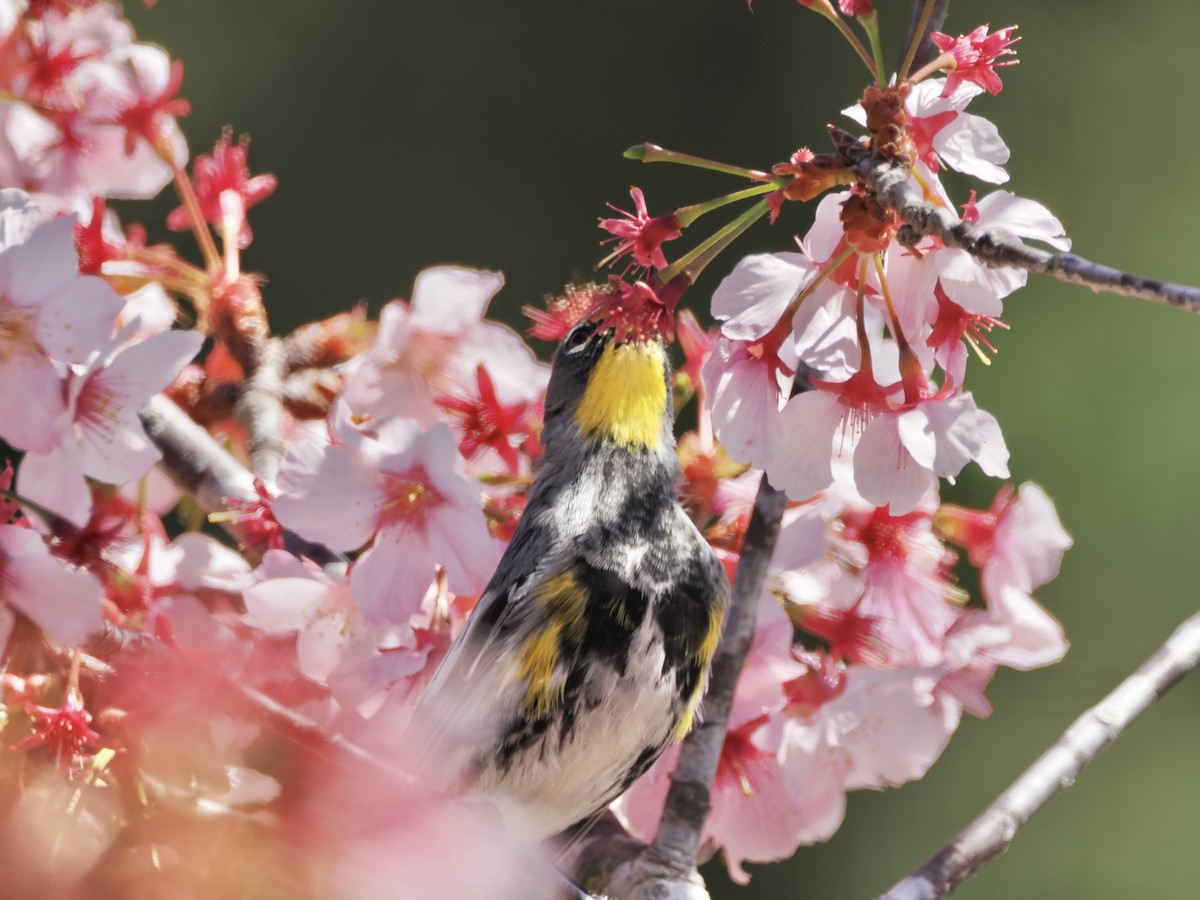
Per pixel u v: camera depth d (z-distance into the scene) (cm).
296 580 300
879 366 299
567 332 303
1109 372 492
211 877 293
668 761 302
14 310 297
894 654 300
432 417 302
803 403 298
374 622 299
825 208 298
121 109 305
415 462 299
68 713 295
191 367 306
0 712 295
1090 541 479
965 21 542
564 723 301
